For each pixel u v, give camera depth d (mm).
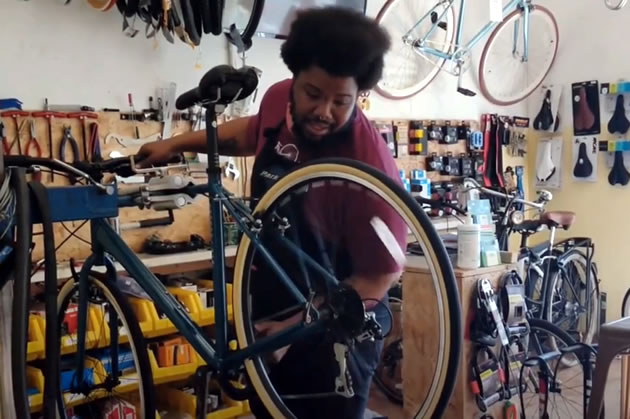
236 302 1726
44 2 2771
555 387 2744
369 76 1927
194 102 1643
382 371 3102
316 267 1560
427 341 2574
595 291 4168
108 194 1635
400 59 4027
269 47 3475
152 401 1778
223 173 3211
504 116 4812
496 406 2699
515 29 4602
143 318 2584
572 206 4773
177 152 2244
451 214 4008
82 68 2883
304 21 1904
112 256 1733
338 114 1924
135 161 2049
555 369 2777
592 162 4605
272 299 1720
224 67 1575
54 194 1559
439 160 4289
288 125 2049
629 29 4336
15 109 2662
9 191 1439
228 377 1689
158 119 3064
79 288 1855
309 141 1979
